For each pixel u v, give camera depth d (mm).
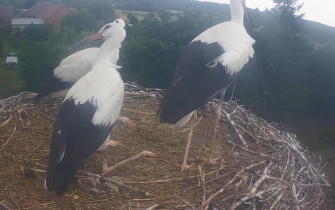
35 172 1258
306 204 1296
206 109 1847
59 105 1755
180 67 1270
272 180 1293
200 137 1633
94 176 1249
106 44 1407
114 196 1195
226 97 3650
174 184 1279
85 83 1215
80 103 1155
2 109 1621
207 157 1460
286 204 1233
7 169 1272
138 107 1878
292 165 1436
